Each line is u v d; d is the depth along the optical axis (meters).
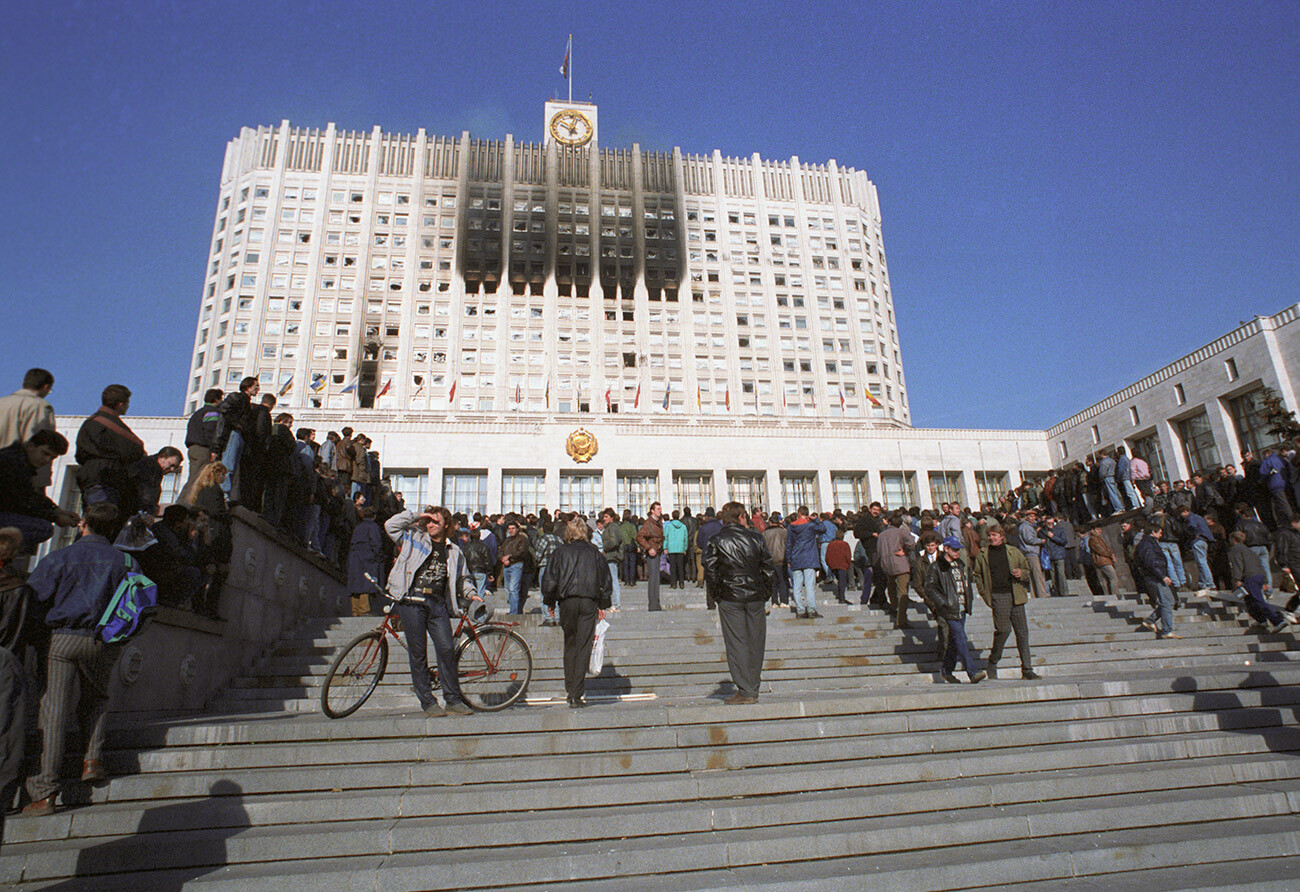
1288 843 5.05
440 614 7.32
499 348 69.38
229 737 6.20
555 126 76.19
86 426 7.57
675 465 41.72
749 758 5.98
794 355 75.06
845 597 14.75
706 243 77.00
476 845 4.82
